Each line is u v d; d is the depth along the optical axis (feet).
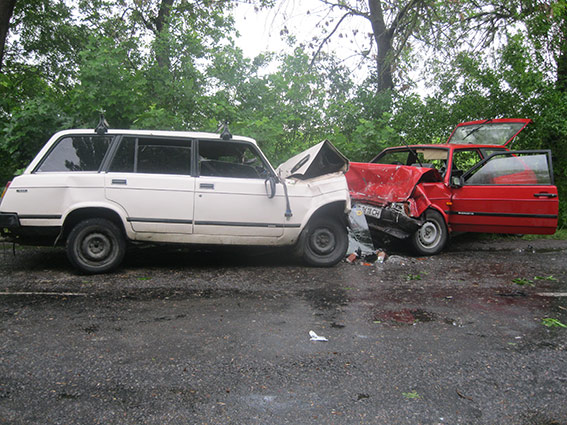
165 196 19.58
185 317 14.32
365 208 26.84
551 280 20.94
